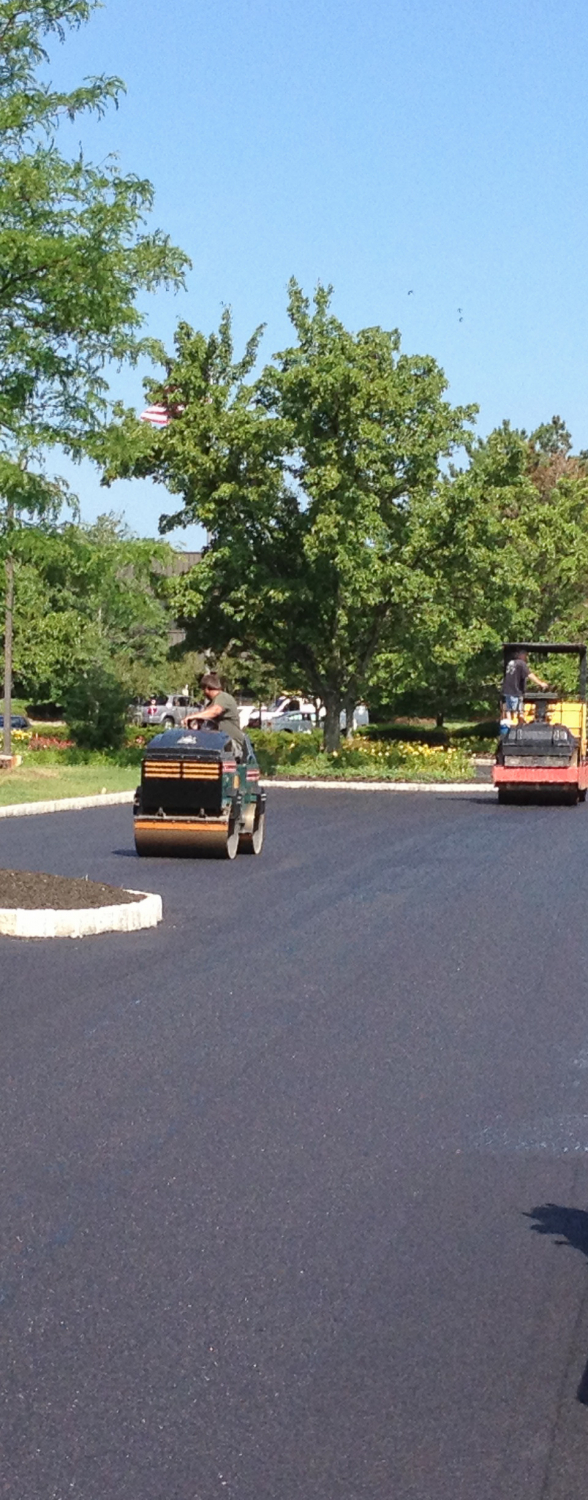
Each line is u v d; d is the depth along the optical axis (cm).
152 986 1158
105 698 4531
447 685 6159
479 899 1670
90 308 1652
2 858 1970
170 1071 912
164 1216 666
